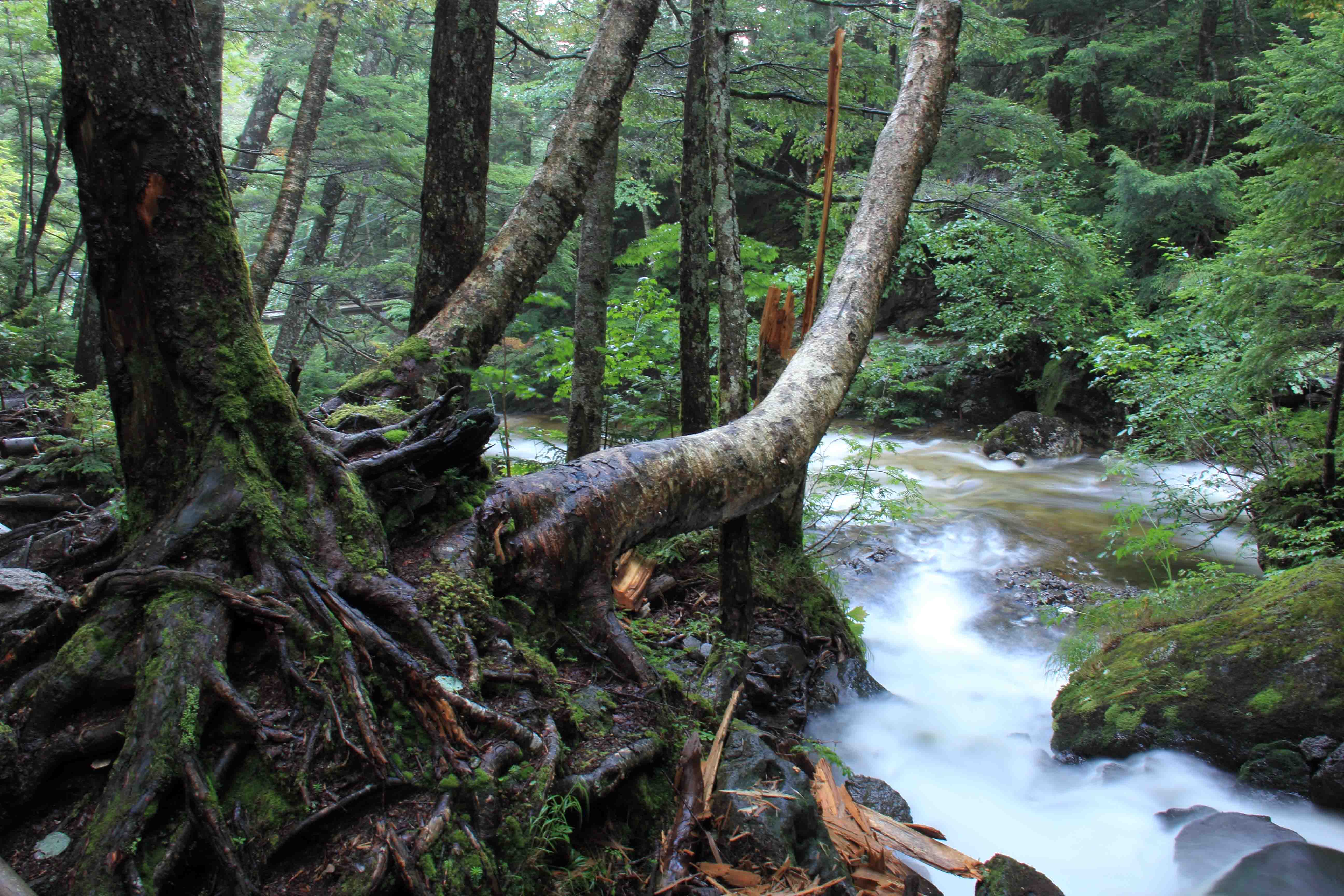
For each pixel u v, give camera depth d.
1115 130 17.61
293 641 2.20
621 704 2.70
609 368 5.93
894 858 2.47
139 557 2.33
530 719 2.34
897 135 5.50
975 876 2.50
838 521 8.84
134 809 1.81
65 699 2.04
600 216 5.82
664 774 2.52
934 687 5.35
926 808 3.70
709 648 3.80
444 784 2.00
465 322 4.66
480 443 2.97
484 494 3.04
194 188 2.44
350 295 13.74
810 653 4.49
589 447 5.85
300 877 1.81
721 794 2.43
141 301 2.44
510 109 16.53
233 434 2.50
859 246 5.10
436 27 4.95
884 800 3.09
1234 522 7.96
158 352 2.47
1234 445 7.47
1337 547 6.19
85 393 7.12
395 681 2.22
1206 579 5.54
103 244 2.38
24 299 12.41
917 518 9.31
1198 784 3.95
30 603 2.42
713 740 2.73
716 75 4.55
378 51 17.73
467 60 4.91
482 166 5.09
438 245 5.02
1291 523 6.65
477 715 2.19
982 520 9.27
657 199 14.70
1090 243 12.34
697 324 4.65
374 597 2.42
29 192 14.18
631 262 6.04
